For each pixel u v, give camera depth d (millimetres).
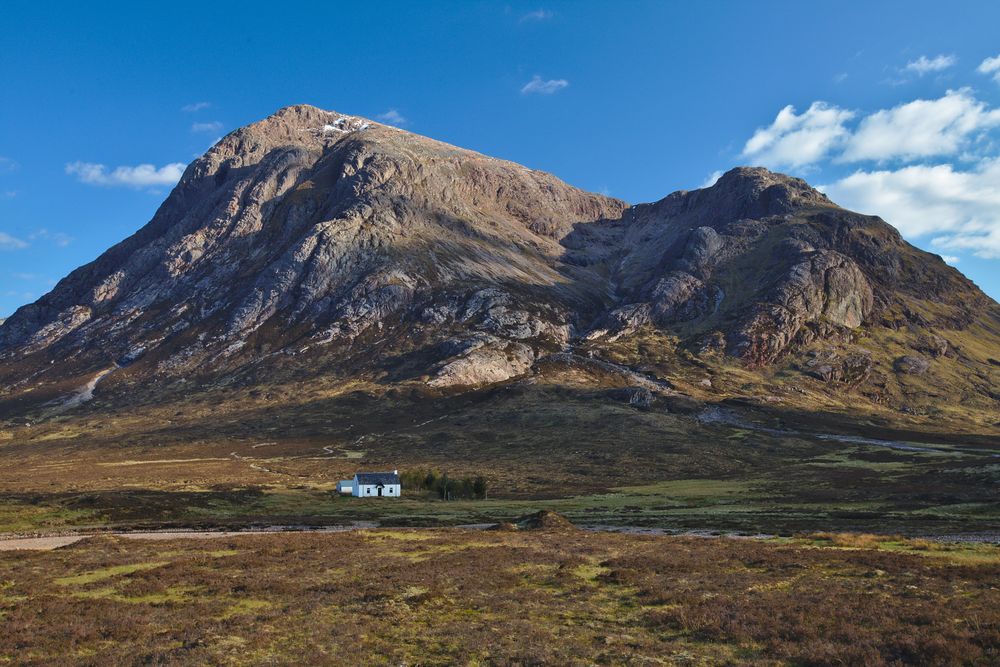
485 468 170500
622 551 52125
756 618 30188
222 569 47219
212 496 112188
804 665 24375
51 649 27984
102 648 28312
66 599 37781
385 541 61875
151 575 44500
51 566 50062
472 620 31938
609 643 27734
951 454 182625
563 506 111438
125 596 38875
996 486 114062
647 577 40906
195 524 92125
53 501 100000
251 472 161250
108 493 110562
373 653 26906
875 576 38625
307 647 27656
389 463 179625
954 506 91375
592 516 97562
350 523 94062
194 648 27562
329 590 38781
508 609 33844
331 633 29656
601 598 36219
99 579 44500
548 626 30844
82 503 99688
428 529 74938
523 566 45812
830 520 85125
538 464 175250
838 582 37438
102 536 66688
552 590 38688
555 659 25641
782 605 32312
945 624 27641
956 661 23125
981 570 38000
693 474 163375
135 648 27891
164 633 30141
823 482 137000
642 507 108125
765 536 68562
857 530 73125
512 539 61094
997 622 27219
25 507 95938
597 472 165375
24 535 80500
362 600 36156
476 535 65000
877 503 101938
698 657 25688
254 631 30125
